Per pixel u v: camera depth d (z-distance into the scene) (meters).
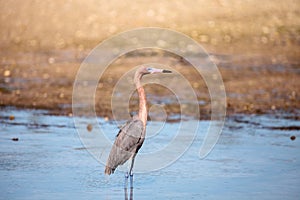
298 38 27.41
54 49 25.88
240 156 11.48
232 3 30.84
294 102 17.28
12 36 27.58
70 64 22.94
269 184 9.52
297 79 20.55
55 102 17.00
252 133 13.60
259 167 10.63
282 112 16.09
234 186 9.45
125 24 28.52
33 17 29.50
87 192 9.05
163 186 9.50
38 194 8.85
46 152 11.55
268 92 18.48
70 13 29.88
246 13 29.95
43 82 19.73
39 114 15.47
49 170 10.27
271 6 30.81
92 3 30.75
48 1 31.09
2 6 30.59
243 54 24.62
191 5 30.52
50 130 13.63
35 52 25.27
